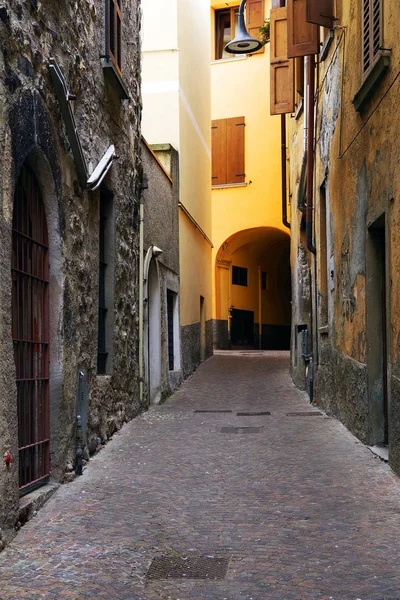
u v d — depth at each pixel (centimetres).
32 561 456
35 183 625
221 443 832
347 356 881
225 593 402
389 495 585
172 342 1458
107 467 716
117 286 922
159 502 589
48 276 649
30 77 563
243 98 2480
